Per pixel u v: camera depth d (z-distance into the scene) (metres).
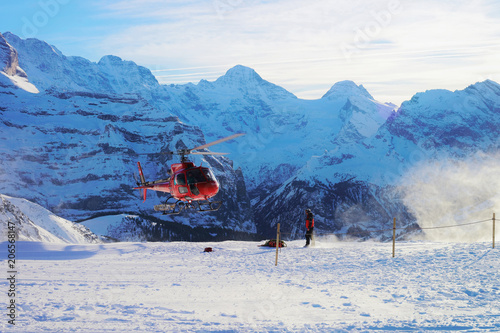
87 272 23.53
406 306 14.99
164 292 17.91
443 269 21.89
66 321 13.23
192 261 28.34
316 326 12.70
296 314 14.14
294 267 24.78
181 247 36.66
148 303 15.81
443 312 14.02
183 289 18.58
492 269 21.11
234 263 27.03
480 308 14.48
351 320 13.32
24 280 20.83
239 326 12.74
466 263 23.08
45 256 32.38
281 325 12.81
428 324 12.69
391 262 24.97
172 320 13.41
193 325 12.84
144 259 29.67
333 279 20.62
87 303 15.76
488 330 12.03
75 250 35.72
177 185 30.53
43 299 16.38
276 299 16.44
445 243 33.91
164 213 32.62
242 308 15.05
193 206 31.78
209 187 30.17
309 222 35.97
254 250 34.16
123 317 13.77
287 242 40.28
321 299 16.39
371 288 18.28
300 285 19.31
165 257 30.70
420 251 28.91
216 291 18.11
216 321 13.30
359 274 21.77
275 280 20.73
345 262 25.92
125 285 19.58
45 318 13.55
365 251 30.70
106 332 12.08
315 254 30.06
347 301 15.96
